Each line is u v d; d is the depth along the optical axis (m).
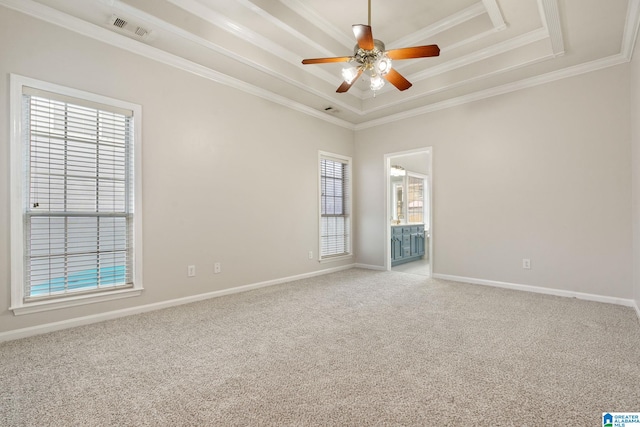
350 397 1.61
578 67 3.45
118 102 2.89
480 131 4.22
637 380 1.75
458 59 3.85
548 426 1.38
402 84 2.97
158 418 1.45
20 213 2.41
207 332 2.53
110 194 2.90
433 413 1.47
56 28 2.56
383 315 2.95
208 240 3.58
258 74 3.70
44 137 2.55
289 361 2.02
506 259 4.01
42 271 2.56
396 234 5.99
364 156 5.59
